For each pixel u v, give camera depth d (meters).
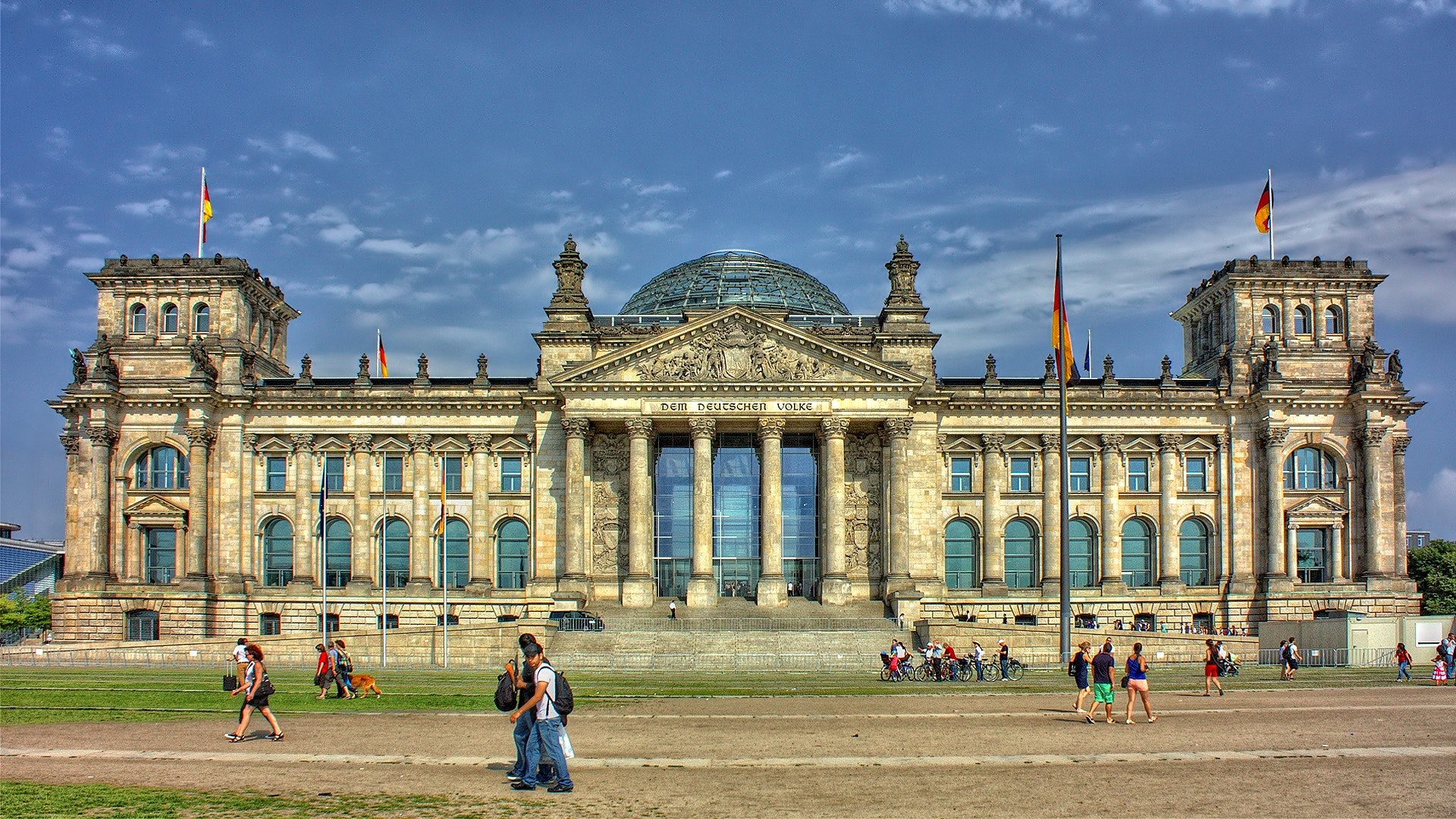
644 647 116.94
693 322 137.75
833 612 133.25
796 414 137.88
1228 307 153.12
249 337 156.00
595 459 143.62
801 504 145.62
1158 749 50.22
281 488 148.38
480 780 42.69
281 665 112.19
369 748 50.09
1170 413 148.50
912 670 94.88
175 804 38.06
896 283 146.25
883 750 50.28
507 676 42.09
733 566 144.38
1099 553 147.25
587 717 62.72
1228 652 104.69
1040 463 148.50
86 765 45.34
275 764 45.78
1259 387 146.00
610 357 137.00
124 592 142.50
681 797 39.97
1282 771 44.75
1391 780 42.91
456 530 148.12
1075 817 37.00
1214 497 148.12
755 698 74.81
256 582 146.62
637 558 136.38
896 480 137.25
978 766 46.06
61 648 115.31
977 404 147.75
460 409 147.75
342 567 148.25
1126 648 114.62
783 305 160.62
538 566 142.25
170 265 151.62
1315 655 115.62
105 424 145.38
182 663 113.75
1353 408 146.62
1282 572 144.00
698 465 137.00
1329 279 151.00
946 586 147.50
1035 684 87.94
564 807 38.38
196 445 145.38
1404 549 143.88
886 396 137.88
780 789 41.31
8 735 53.91
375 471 148.00
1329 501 145.75
